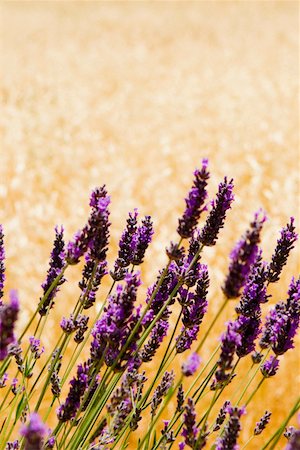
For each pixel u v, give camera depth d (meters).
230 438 0.98
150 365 1.39
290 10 9.52
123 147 2.99
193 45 6.41
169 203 2.16
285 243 1.07
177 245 1.01
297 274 1.67
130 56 5.84
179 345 1.08
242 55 5.77
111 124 3.42
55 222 1.93
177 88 4.44
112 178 2.46
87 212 2.07
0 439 1.06
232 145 2.95
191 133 3.27
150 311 1.01
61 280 1.08
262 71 5.00
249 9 9.57
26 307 1.47
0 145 2.87
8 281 1.59
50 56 5.81
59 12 9.45
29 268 1.65
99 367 0.99
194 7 9.91
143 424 1.30
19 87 4.38
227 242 1.84
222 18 8.52
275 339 1.05
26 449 0.85
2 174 2.42
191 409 0.99
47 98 4.07
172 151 2.86
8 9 9.82
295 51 5.95
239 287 0.94
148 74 5.00
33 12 9.49
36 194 2.19
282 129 3.29
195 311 1.07
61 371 1.37
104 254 1.02
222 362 0.99
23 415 1.07
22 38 6.92
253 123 3.43
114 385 1.03
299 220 2.05
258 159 2.73
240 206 2.12
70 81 4.68
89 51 6.14
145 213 2.05
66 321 1.04
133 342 1.00
